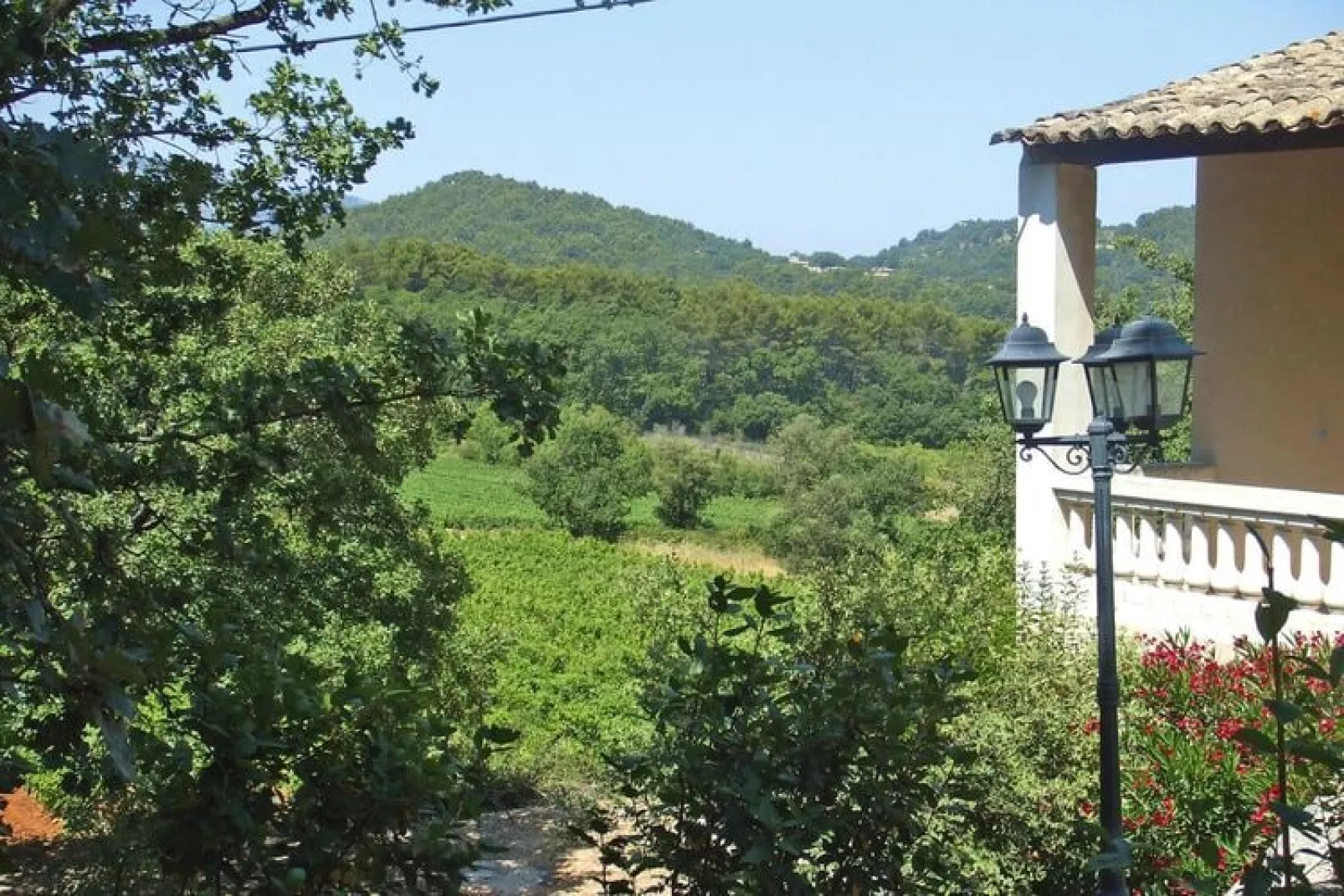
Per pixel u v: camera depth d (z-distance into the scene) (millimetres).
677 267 109312
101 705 2342
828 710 3455
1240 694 7855
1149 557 9805
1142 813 6457
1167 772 6746
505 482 65688
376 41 6418
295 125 6320
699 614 10102
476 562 34438
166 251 5078
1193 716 7727
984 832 5484
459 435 5414
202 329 6055
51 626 2719
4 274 3404
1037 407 5797
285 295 11375
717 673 3525
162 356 6004
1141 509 9820
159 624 3783
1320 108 8852
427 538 12734
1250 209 11758
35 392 2143
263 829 2932
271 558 5656
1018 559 10305
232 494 4977
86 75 5449
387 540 11203
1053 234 10188
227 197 6105
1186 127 9320
